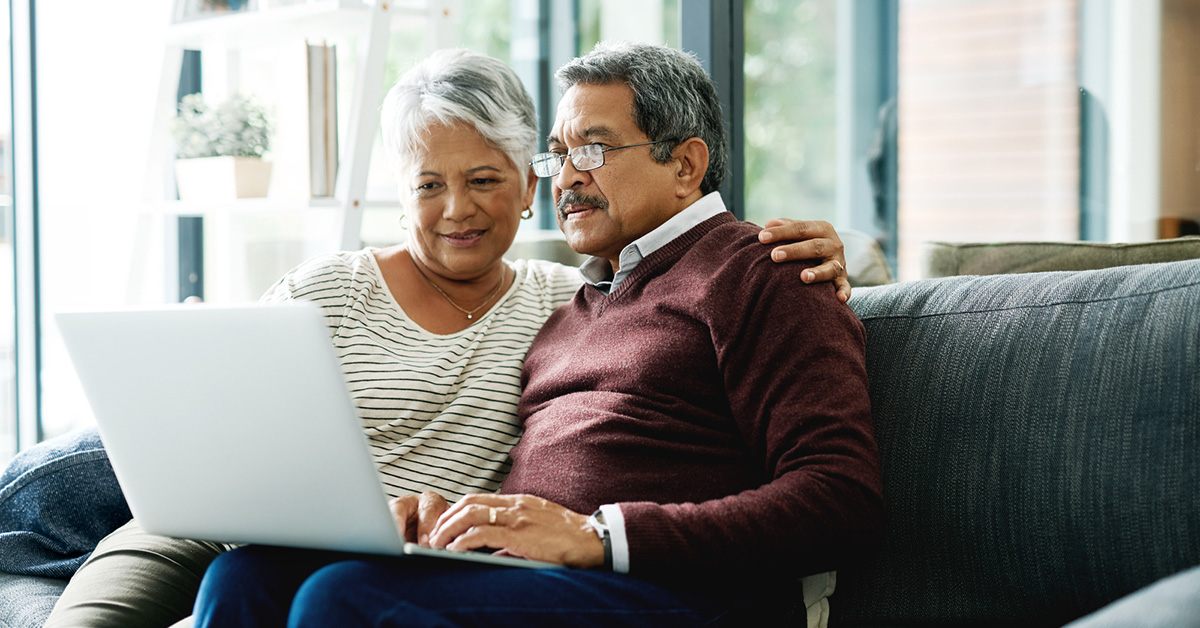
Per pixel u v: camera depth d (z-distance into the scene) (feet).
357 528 3.19
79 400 9.48
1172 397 3.43
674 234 4.40
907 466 3.98
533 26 9.96
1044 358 3.78
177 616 4.19
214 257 9.76
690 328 4.01
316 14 7.02
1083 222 8.66
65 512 4.81
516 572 3.22
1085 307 3.80
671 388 3.98
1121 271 3.86
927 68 8.59
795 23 8.15
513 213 5.05
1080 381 3.66
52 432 9.47
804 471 3.44
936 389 4.00
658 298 4.19
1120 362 3.59
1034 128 8.63
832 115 8.38
